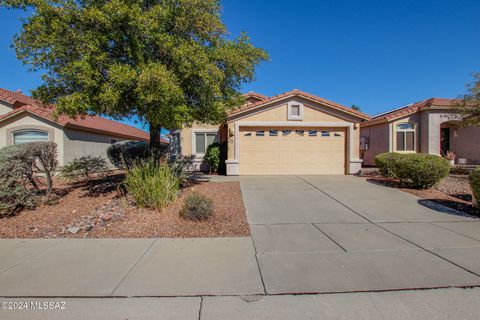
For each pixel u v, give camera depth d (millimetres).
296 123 12625
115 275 3475
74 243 4605
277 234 5094
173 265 3771
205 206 5859
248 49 8320
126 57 7133
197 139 15508
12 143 13492
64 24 5965
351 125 12719
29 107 13391
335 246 4500
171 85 6066
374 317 2668
